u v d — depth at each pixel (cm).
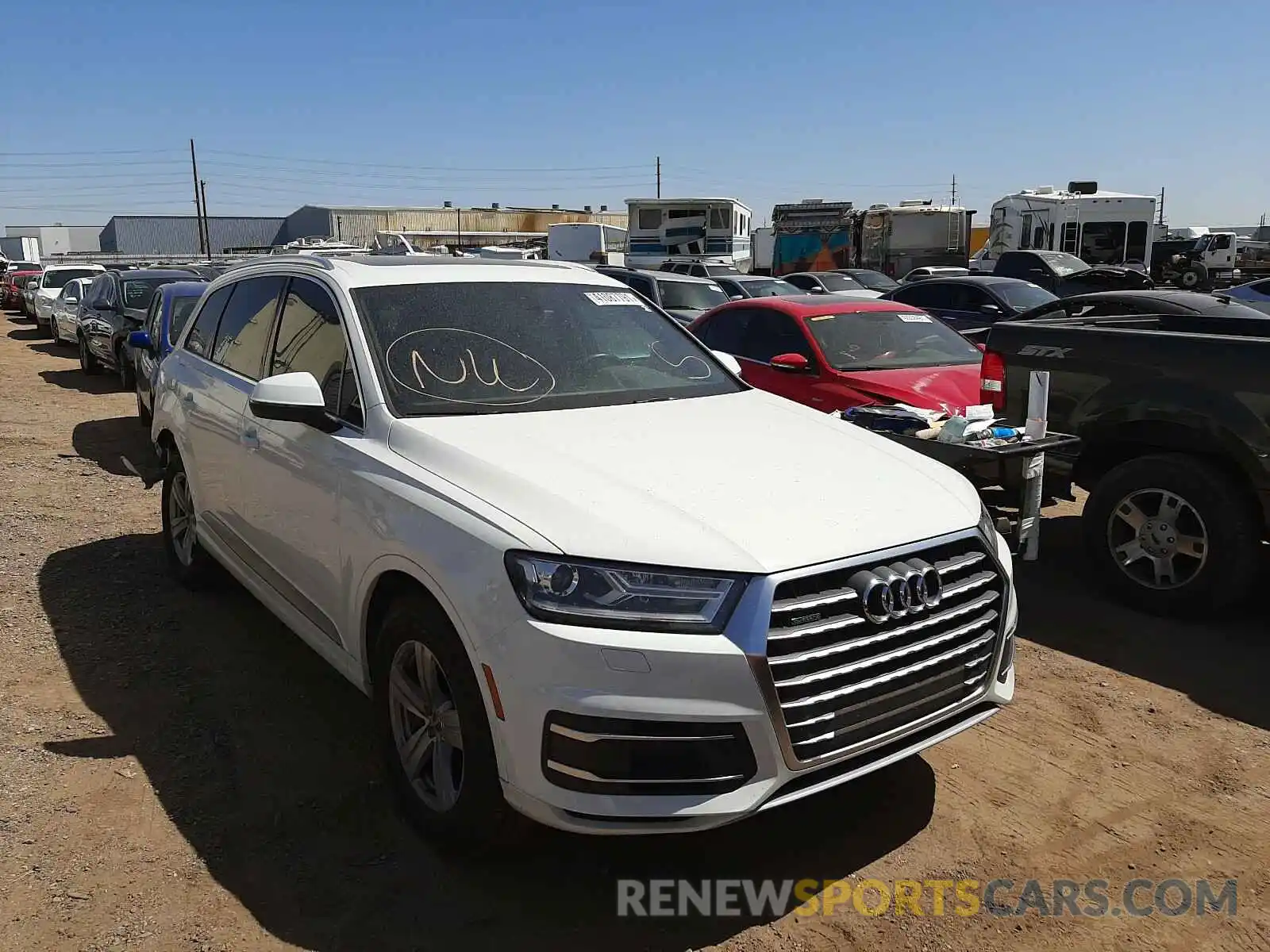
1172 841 338
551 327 425
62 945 275
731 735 265
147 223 7869
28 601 531
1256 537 500
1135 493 534
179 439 520
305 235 7012
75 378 1520
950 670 307
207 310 544
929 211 2975
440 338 392
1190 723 419
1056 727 416
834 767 286
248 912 291
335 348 391
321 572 365
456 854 313
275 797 351
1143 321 655
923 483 338
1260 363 488
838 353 765
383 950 278
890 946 287
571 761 264
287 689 435
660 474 316
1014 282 1375
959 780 376
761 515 295
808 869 321
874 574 285
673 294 1499
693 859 324
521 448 328
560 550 273
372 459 338
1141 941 291
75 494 768
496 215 5706
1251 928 296
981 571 322
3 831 325
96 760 372
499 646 273
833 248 3069
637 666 261
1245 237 4656
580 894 305
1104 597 563
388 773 339
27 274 3241
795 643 271
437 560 292
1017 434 505
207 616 515
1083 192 2706
